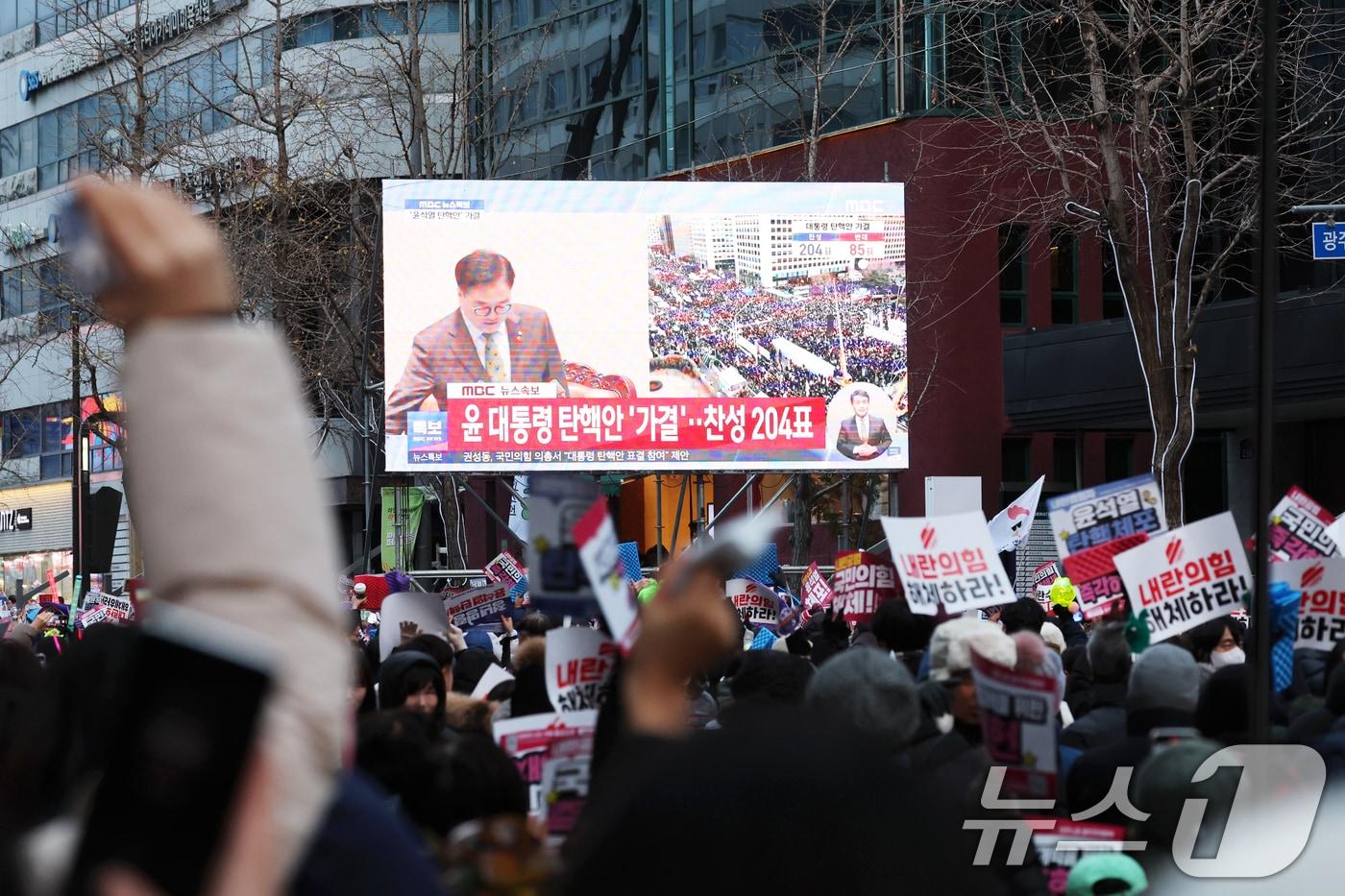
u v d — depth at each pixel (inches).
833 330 2765.7
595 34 3937.0
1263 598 434.3
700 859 186.5
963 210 3412.9
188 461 146.4
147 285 148.2
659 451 2728.8
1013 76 3169.3
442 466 2689.5
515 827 284.2
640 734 201.5
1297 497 1058.1
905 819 190.4
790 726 196.5
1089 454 3646.7
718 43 3688.5
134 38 3969.0
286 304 3408.0
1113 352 3088.1
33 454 5620.1
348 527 4837.6
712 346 2746.1
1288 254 3002.0
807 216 2768.2
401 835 229.0
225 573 145.5
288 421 152.5
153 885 130.5
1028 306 3558.1
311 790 149.3
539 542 350.6
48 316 3897.6
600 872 191.6
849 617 1094.4
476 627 1595.7
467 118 3735.2
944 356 3501.5
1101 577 907.4
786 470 2751.0
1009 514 1637.6
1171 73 2390.5
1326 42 2876.5
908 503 3528.5
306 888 216.8
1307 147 2930.6
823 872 185.8
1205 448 3639.3
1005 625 1061.1
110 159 3408.0
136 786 131.6
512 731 545.3
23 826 184.2
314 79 3927.2
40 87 5472.4
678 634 207.3
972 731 545.0
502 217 2711.6
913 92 3410.4
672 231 2741.1
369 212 3617.1
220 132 4392.2
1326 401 2854.3
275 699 143.9
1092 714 674.8
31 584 5644.7
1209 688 530.6
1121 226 2353.6
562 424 2711.6
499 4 4153.5
